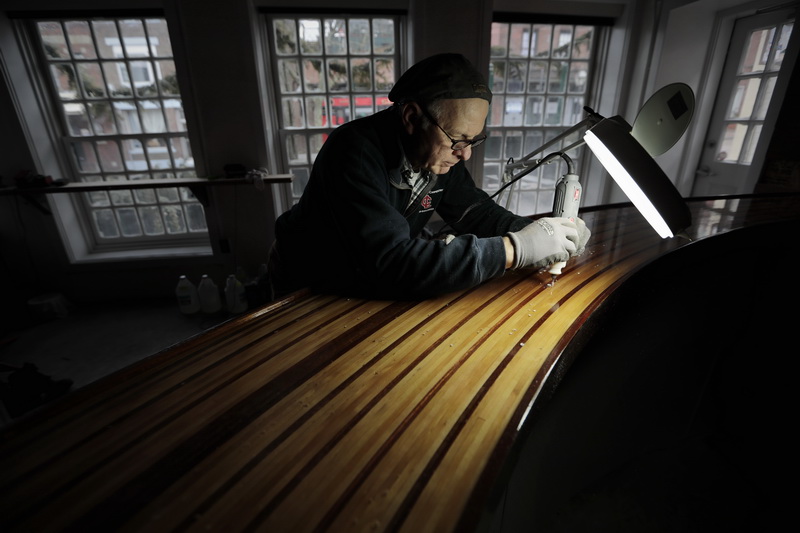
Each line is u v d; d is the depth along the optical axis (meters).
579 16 3.31
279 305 0.93
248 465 0.49
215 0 2.69
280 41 3.07
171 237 3.50
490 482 0.47
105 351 2.74
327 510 0.43
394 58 3.20
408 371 0.69
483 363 0.71
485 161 3.79
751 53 3.12
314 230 1.07
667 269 1.32
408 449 0.52
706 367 1.92
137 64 3.00
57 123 3.07
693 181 3.74
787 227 1.72
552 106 3.72
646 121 0.87
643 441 1.85
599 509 1.64
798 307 1.94
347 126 0.93
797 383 1.97
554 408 1.16
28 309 3.10
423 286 0.86
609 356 1.33
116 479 0.47
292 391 0.63
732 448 1.97
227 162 3.10
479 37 3.05
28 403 2.03
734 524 1.61
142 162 3.24
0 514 0.42
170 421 0.56
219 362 0.71
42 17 2.74
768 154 2.97
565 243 0.99
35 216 3.07
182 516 0.42
